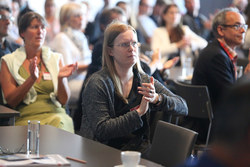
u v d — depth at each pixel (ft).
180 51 28.53
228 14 16.85
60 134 10.46
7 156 8.11
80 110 19.19
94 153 8.60
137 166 7.32
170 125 9.52
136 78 12.11
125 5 30.07
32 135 8.46
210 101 15.60
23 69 16.84
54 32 27.94
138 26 33.35
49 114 16.63
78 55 25.61
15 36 26.11
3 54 19.01
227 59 16.61
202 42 29.89
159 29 28.86
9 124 13.87
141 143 11.78
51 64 17.20
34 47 16.96
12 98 16.29
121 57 11.62
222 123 3.33
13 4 26.78
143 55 22.12
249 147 3.21
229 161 3.27
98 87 11.41
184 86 15.96
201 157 3.73
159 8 33.94
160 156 9.52
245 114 3.22
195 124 16.22
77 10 25.53
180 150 8.88
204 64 16.72
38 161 7.70
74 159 8.02
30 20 16.79
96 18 30.07
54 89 16.98
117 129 10.98
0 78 16.80
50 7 27.94
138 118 10.94
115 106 11.69
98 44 18.97
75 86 23.27
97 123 11.19
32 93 16.75
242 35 16.84
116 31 11.71
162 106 11.78
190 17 33.53
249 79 3.31
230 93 3.33
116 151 8.79
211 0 40.52
